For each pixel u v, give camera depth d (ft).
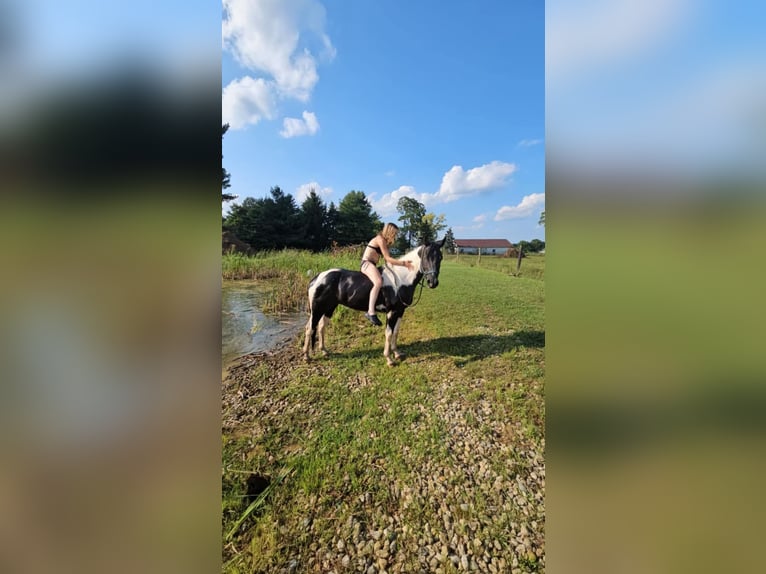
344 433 8.84
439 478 7.50
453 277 24.63
